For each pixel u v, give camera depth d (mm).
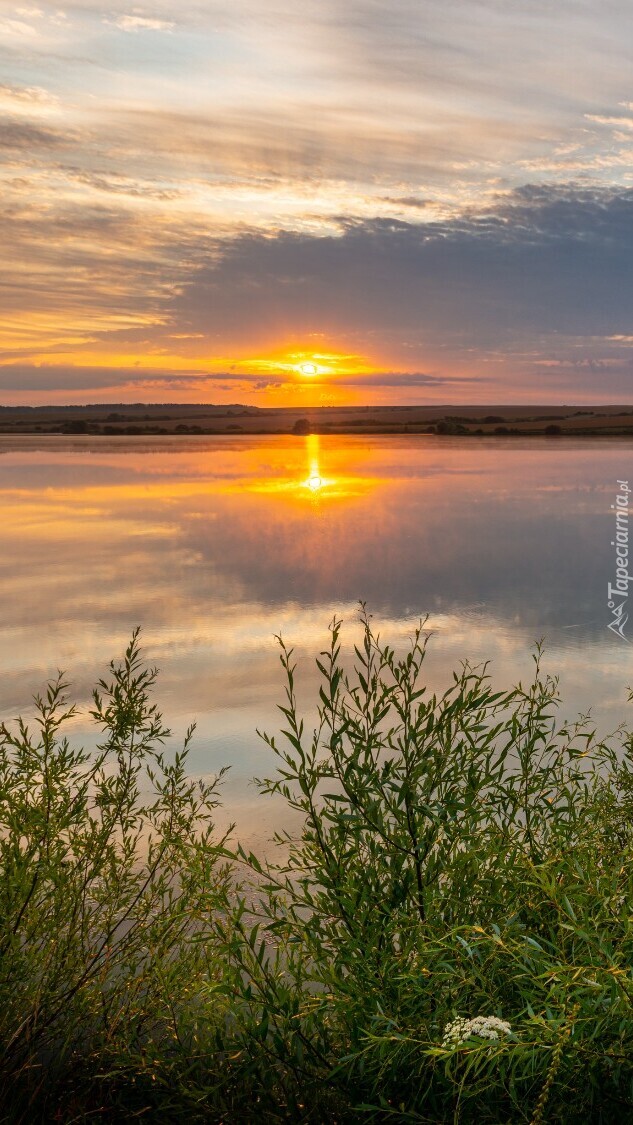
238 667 8445
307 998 2160
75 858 2881
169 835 2926
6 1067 2426
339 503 24938
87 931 2648
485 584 13016
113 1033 2512
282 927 2184
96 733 6305
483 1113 1987
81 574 14188
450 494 27672
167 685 7852
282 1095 2199
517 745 2639
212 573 14125
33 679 8156
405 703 2330
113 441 78375
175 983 2504
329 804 2391
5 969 2473
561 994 1753
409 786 2211
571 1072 1854
